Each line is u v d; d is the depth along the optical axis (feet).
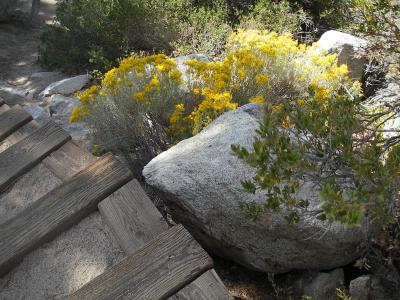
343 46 18.69
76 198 5.82
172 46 22.86
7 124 7.72
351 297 9.80
